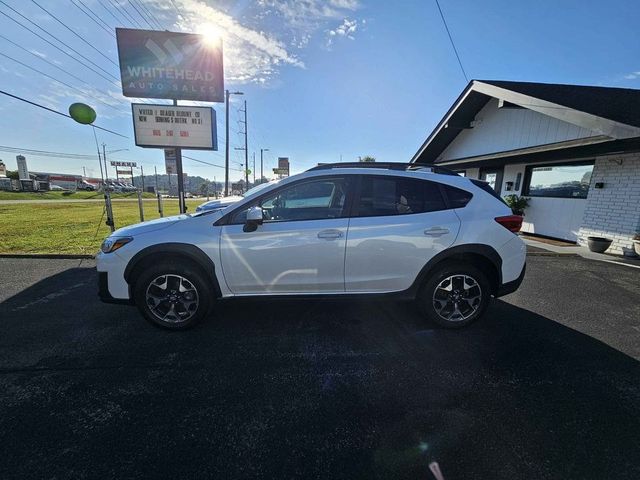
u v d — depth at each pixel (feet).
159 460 6.00
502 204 11.40
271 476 5.70
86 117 23.12
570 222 28.50
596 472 5.78
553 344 10.40
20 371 8.76
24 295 14.56
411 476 5.71
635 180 23.22
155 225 10.98
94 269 18.99
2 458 5.99
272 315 12.42
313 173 11.00
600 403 7.63
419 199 11.01
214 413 7.25
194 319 10.94
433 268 11.07
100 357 9.49
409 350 10.02
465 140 39.04
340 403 7.61
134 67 27.35
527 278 17.65
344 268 10.69
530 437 6.58
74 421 6.94
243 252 10.43
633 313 12.93
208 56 28.19
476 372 8.87
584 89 29.91
